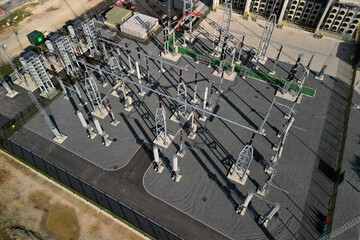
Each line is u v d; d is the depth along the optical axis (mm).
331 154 45625
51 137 48000
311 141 47375
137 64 52094
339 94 55469
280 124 50000
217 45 67375
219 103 53594
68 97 54406
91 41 61625
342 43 67500
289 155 45312
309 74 59469
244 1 77812
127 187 41625
